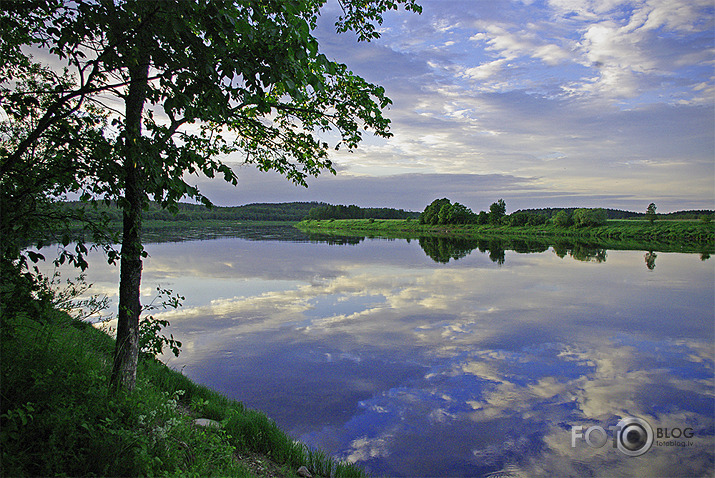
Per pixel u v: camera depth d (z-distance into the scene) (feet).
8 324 13.74
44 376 12.98
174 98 11.44
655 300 64.75
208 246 167.43
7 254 12.14
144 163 11.64
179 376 27.27
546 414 28.45
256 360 37.52
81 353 17.21
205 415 21.97
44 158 12.96
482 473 22.08
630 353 40.70
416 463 22.77
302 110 17.90
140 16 11.10
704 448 24.45
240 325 49.06
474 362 38.04
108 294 55.83
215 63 12.06
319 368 35.99
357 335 45.65
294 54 12.27
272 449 20.42
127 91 14.32
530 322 51.67
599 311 57.57
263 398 30.09
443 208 367.86
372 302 62.85
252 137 19.69
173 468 12.96
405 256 135.44
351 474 19.84
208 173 12.89
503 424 27.09
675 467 22.59
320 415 27.86
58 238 13.15
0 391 11.84
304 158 19.43
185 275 87.15
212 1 10.70
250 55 11.93
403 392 31.58
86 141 12.33
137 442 12.51
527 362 38.09
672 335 46.55
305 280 83.05
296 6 11.91
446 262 118.11
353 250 157.79
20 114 12.39
